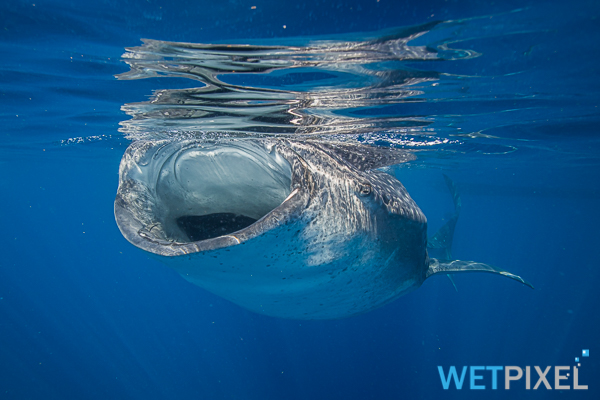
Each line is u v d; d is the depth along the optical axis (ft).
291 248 8.39
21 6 10.81
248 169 11.48
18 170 85.51
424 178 74.43
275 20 10.84
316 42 12.22
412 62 14.20
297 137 25.68
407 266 12.97
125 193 8.91
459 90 18.02
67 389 65.41
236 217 11.95
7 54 14.66
